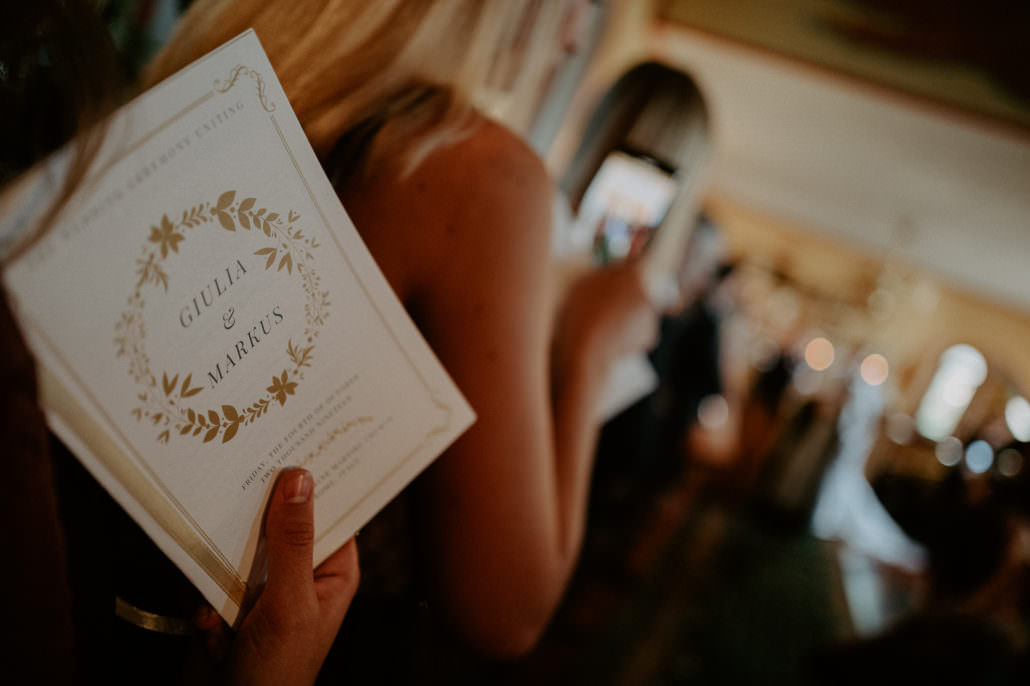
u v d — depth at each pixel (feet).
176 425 0.88
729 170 22.07
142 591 1.05
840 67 9.84
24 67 0.75
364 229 1.17
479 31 1.26
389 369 1.10
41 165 0.71
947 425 26.94
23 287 0.70
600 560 9.66
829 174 17.35
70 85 0.75
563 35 1.78
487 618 1.38
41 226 0.71
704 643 9.12
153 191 0.80
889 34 8.14
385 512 1.43
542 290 1.35
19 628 0.73
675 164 1.90
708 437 9.74
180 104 0.81
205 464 0.92
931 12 7.28
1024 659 4.96
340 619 1.15
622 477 6.76
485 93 1.50
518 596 1.39
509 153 1.31
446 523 1.32
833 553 15.05
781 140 15.43
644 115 1.86
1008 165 11.38
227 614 1.01
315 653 1.09
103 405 0.80
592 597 9.02
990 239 17.69
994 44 7.54
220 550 0.98
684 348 7.77
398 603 1.55
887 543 16.72
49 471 0.74
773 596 11.51
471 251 1.22
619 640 8.36
